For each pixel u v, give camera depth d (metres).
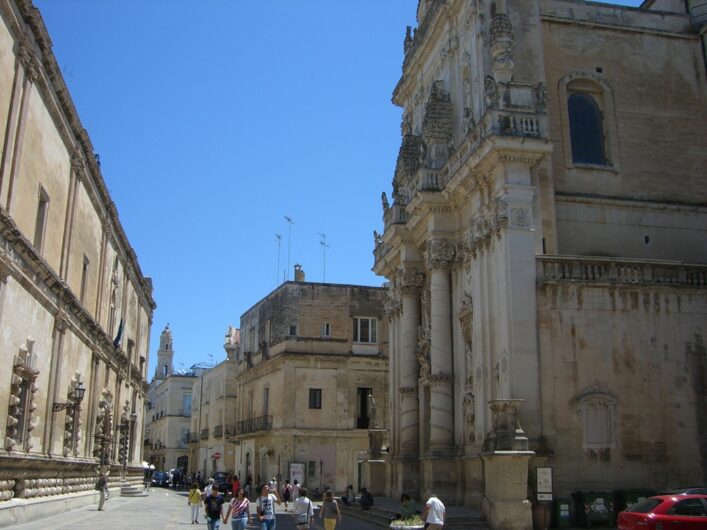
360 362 51.34
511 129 25.16
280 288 53.88
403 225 34.06
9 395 19.27
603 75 30.52
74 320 26.55
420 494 31.09
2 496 19.48
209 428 73.38
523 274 24.11
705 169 30.53
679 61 31.55
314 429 49.50
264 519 17.67
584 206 28.59
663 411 23.94
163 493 54.28
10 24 18.00
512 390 23.08
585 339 23.95
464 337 28.20
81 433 29.34
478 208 26.98
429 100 32.12
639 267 24.95
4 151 18.22
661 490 23.25
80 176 26.94
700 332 24.86
